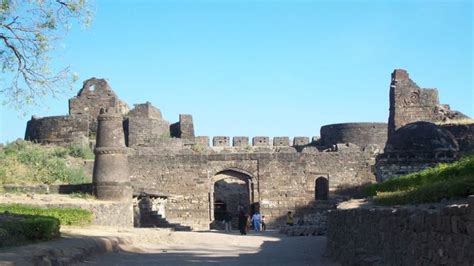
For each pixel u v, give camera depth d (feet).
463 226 29.40
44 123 207.31
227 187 210.79
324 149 205.98
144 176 176.14
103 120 129.29
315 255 80.48
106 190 127.24
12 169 149.18
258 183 178.19
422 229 36.40
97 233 88.53
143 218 147.02
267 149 209.56
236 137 212.64
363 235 56.24
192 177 177.06
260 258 75.51
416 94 195.52
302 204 177.47
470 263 28.40
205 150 194.18
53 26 72.95
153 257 74.84
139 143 207.00
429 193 42.45
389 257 45.27
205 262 68.49
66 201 115.85
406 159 96.99
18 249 55.57
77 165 175.63
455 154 96.27
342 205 78.64
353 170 179.01
